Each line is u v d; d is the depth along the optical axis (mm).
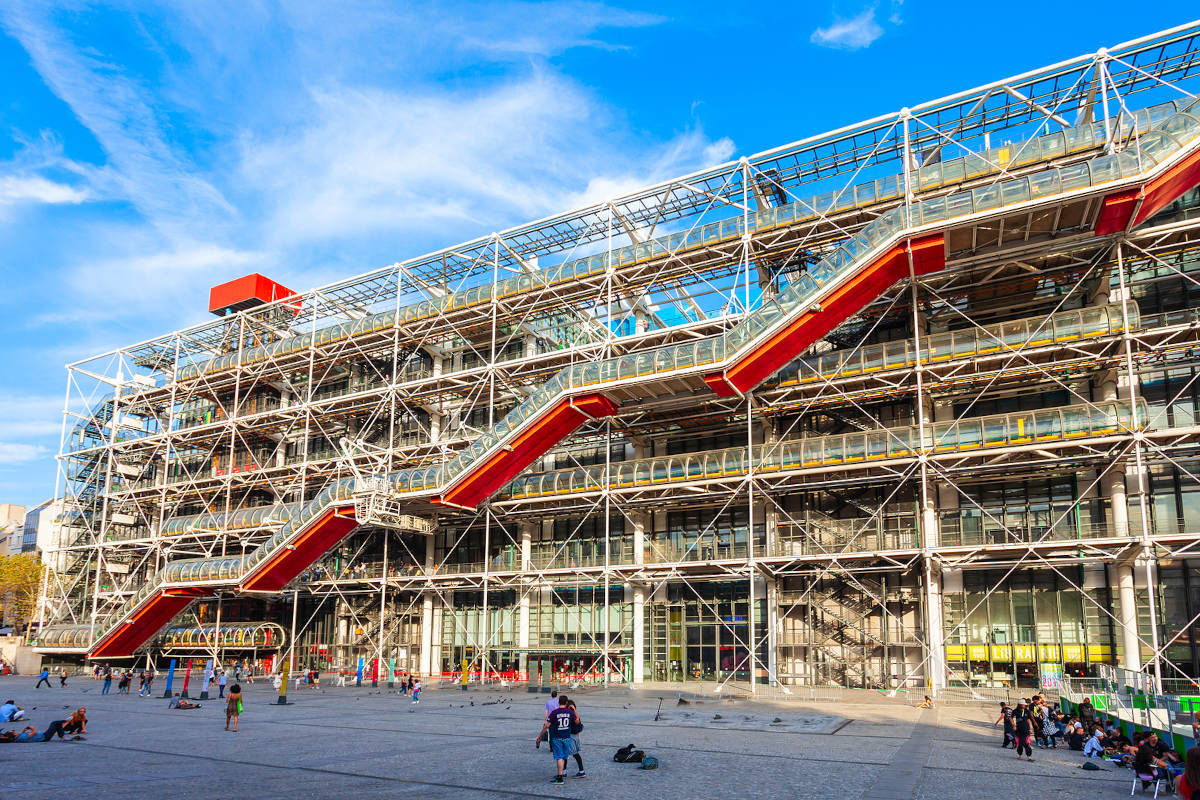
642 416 38812
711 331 37844
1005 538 31438
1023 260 30500
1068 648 30125
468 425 46938
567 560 41906
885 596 32844
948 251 30172
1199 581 28312
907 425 34250
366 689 38062
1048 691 28922
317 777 13789
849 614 34438
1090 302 31766
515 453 37312
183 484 53594
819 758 16016
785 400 35000
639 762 15305
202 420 59094
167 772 14367
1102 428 27844
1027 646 30844
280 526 45625
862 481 32688
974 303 34000
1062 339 29125
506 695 33406
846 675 33781
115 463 57875
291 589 46156
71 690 38375
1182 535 26250
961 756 16312
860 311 34406
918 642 30578
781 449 33562
